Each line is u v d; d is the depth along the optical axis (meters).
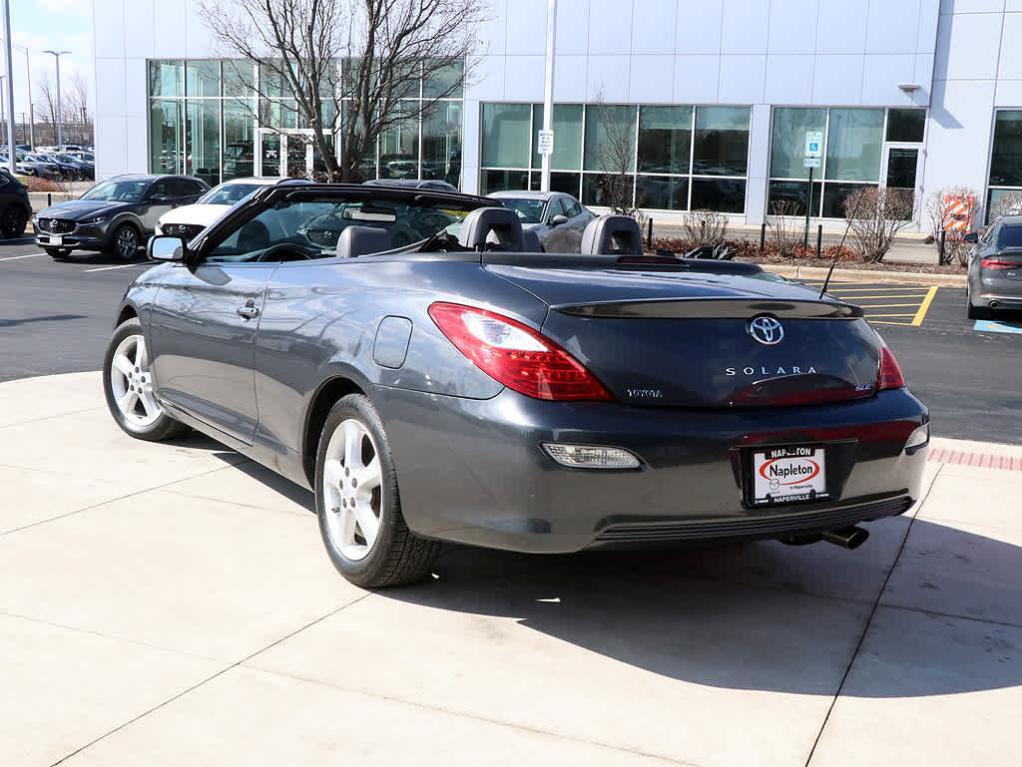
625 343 3.62
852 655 3.75
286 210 5.58
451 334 3.72
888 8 30.47
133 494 5.27
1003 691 3.51
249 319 4.88
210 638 3.69
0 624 3.74
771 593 4.32
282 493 5.37
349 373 4.08
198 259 5.57
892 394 4.05
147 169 38.44
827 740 3.15
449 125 34.66
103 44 38.22
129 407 6.39
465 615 3.97
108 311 13.02
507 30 33.66
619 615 4.04
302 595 4.09
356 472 4.14
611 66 33.03
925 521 5.32
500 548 3.64
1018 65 29.84
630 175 32.78
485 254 4.09
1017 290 14.17
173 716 3.16
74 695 3.26
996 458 6.63
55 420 6.77
